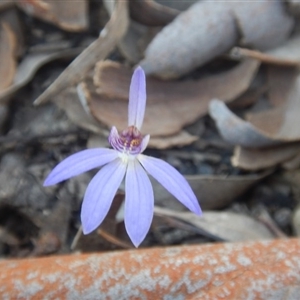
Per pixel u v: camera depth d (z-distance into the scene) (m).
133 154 0.08
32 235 0.11
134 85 0.09
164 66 0.11
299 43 0.12
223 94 0.12
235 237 0.11
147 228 0.08
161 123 0.12
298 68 0.12
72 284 0.07
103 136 0.12
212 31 0.11
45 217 0.11
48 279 0.07
